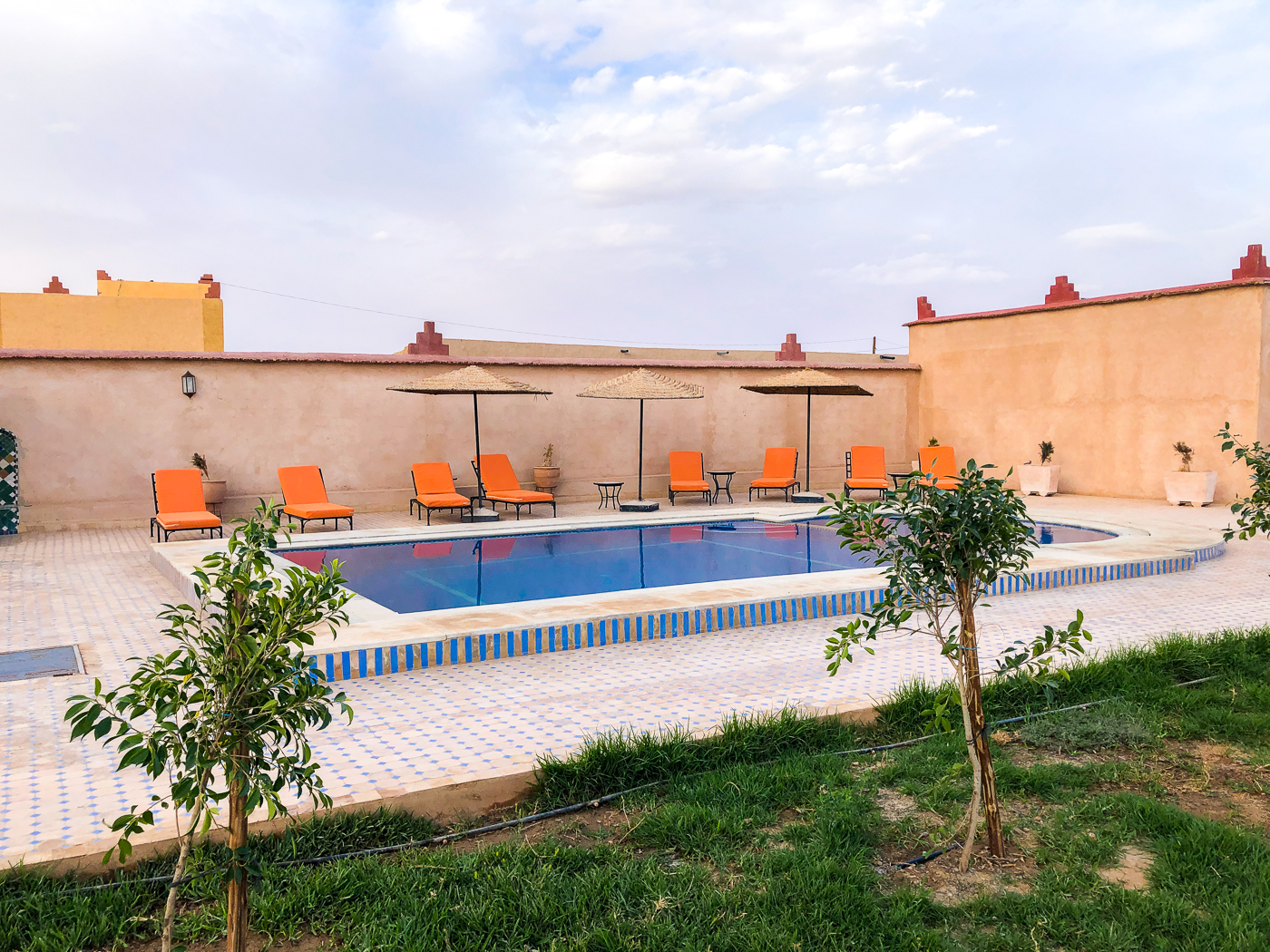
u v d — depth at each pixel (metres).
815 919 2.29
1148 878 2.51
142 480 12.03
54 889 2.38
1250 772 3.32
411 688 4.52
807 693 4.38
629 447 15.30
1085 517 11.76
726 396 16.05
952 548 2.64
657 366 15.42
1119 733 3.65
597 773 3.19
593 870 2.53
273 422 12.77
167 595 7.27
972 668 2.70
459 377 12.35
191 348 24.69
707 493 15.22
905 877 2.58
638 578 8.30
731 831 2.79
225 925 2.25
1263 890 2.38
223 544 9.20
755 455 16.36
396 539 10.45
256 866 1.86
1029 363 15.99
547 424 14.63
